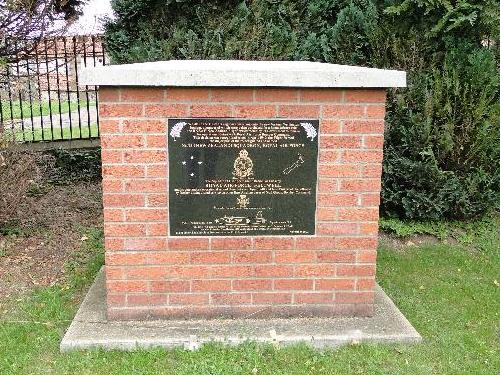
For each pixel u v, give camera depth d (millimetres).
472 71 5715
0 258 5004
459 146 5762
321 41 6383
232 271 3648
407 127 5906
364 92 3463
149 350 3393
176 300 3656
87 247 5297
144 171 3467
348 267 3713
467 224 5965
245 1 6953
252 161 3518
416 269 5027
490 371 3350
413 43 6008
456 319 4027
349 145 3533
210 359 3295
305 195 3586
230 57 6496
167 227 3553
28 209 5930
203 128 3451
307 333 3541
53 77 7047
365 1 6547
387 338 3557
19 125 7410
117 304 3629
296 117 3475
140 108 3385
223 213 3566
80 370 3223
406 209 5816
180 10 6984
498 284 4727
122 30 7113
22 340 3582
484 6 5684
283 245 3641
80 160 7574
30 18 6125
